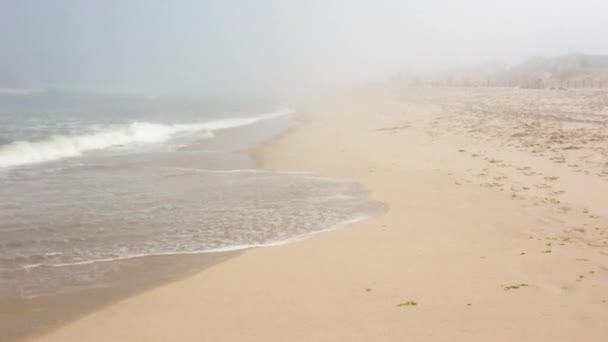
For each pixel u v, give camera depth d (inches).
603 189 487.2
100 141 885.8
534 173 566.9
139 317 251.1
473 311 243.8
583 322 229.9
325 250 348.8
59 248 358.0
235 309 256.4
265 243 371.6
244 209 465.1
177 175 629.6
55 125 1035.9
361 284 283.6
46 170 644.7
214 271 314.0
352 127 1139.9
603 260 309.1
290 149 848.3
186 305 264.1
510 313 240.5
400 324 233.0
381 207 466.3
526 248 336.5
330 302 260.5
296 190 542.3
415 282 283.6
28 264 328.2
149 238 382.0
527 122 1023.6
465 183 542.0
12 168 649.6
